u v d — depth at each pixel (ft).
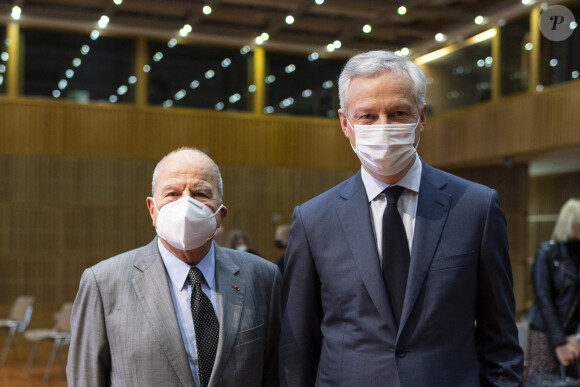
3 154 44.34
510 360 6.89
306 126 50.42
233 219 48.85
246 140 49.16
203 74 48.39
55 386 27.30
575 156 41.60
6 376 29.37
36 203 44.98
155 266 7.69
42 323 44.60
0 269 44.29
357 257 7.02
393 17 42.39
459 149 45.75
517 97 40.73
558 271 13.28
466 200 7.09
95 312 7.48
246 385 7.52
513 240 47.21
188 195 7.41
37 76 45.01
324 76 50.90
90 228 46.01
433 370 6.59
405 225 7.10
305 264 7.46
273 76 49.88
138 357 7.22
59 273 45.37
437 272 6.78
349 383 6.78
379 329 6.77
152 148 47.09
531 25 39.78
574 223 13.28
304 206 7.66
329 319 7.19
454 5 40.70
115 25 45.09
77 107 45.70
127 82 46.78
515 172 47.29
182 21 43.83
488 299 7.01
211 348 7.45
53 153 45.27
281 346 7.55
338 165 51.06
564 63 37.37
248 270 8.17
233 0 39.60
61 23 44.42
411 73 6.91
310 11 41.78
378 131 6.66
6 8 41.57
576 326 13.12
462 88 46.09
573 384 11.21
